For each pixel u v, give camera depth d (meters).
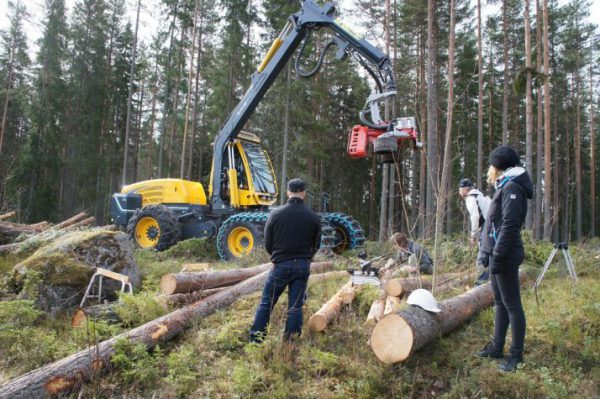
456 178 25.72
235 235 9.38
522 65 23.95
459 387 3.25
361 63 7.55
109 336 4.08
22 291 5.18
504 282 3.46
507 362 3.47
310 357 3.71
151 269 7.14
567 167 27.70
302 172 19.48
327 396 3.20
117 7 29.92
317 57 21.52
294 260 3.95
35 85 26.14
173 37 24.67
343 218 9.24
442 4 18.80
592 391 3.24
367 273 5.22
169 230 9.97
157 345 3.68
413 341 3.27
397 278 5.16
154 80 30.14
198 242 9.51
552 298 5.03
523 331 3.44
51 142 25.52
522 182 3.44
